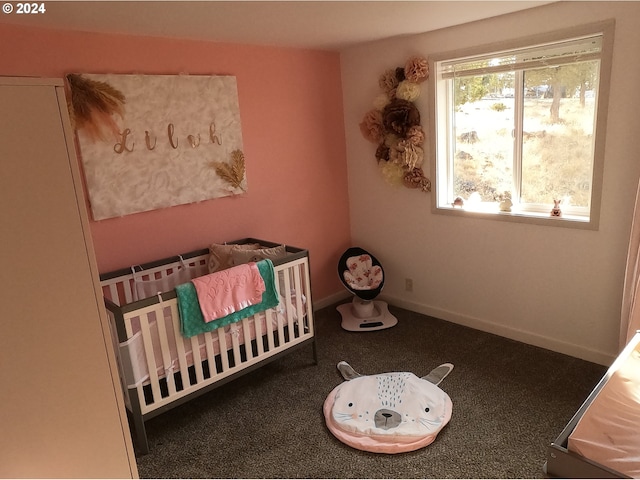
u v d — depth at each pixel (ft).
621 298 9.04
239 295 8.64
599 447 4.22
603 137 8.61
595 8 8.27
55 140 4.10
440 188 11.62
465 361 10.05
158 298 7.73
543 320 10.32
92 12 7.33
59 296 4.31
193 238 10.58
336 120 13.05
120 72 9.04
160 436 8.18
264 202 11.76
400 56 11.41
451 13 8.91
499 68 9.96
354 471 7.10
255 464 7.36
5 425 4.23
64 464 4.60
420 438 7.54
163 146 9.70
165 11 7.53
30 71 8.05
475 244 11.14
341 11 8.18
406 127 11.27
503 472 6.88
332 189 13.30
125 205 9.34
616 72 8.25
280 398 9.12
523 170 10.34
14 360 4.18
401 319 12.44
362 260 12.98
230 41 10.44
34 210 4.09
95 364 4.61
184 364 8.23
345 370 9.93
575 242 9.46
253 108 11.17
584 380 9.03
